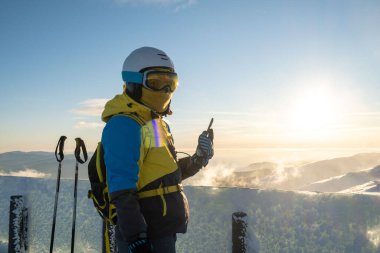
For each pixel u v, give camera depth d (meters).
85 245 3.65
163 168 1.78
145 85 1.80
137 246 1.55
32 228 3.98
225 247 2.92
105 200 1.82
